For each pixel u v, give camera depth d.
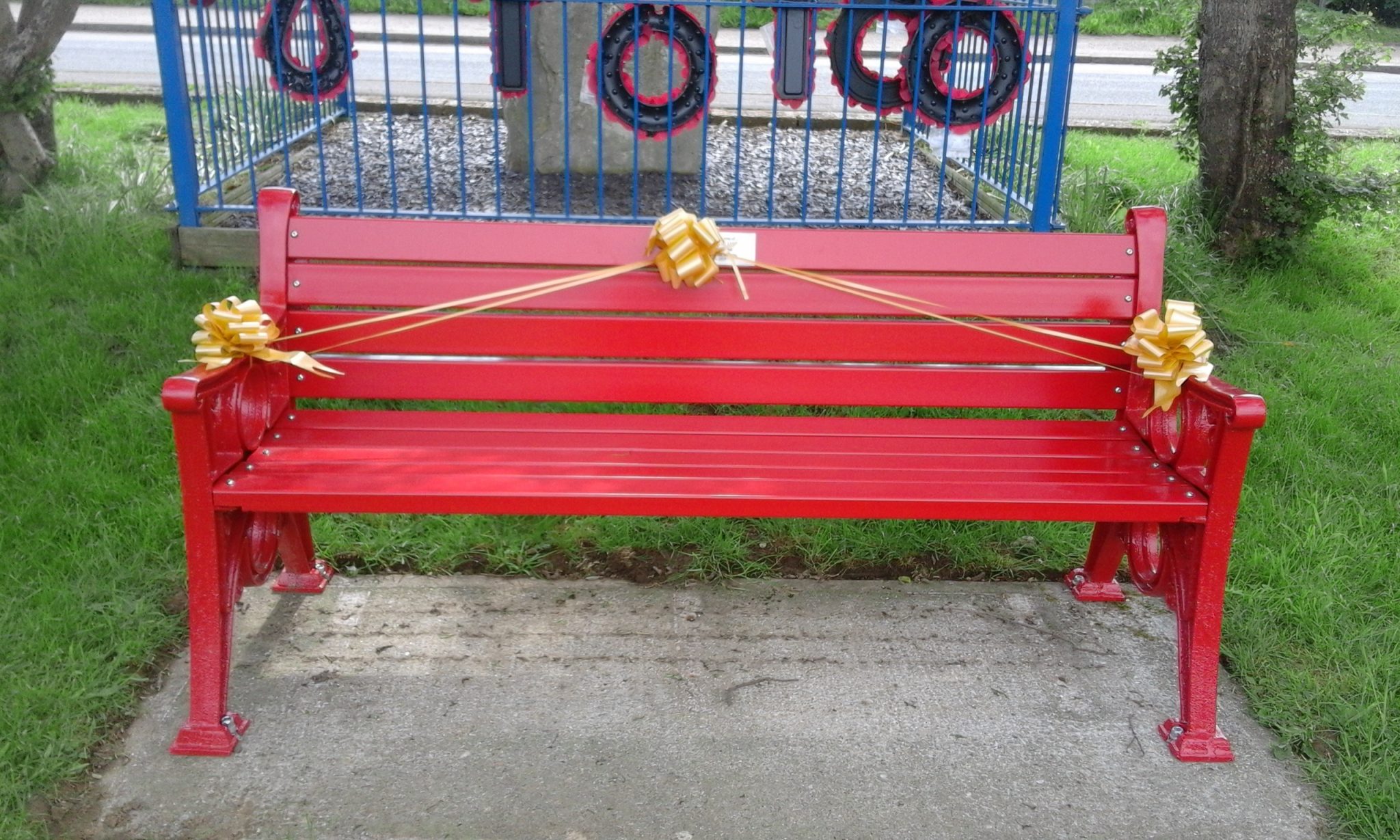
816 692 2.66
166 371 3.98
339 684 2.63
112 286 4.66
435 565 3.13
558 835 2.19
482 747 2.43
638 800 2.29
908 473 2.48
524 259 2.62
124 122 8.00
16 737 2.35
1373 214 6.50
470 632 2.85
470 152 7.05
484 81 10.92
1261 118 5.50
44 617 2.70
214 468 2.31
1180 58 5.86
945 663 2.78
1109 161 7.75
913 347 2.69
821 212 6.02
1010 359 2.70
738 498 2.30
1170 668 2.80
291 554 2.90
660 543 3.23
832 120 8.59
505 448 2.57
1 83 5.62
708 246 2.48
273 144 6.45
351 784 2.31
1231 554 3.21
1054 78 4.84
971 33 4.92
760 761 2.42
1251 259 5.68
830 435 2.72
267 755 2.39
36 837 2.14
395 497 2.26
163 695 2.57
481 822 2.22
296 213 2.64
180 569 2.99
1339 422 4.05
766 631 2.89
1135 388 2.73
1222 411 2.30
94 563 2.94
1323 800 2.36
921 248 2.66
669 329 2.66
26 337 4.18
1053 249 2.67
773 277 2.66
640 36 4.56
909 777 2.38
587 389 2.68
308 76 4.92
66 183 5.84
